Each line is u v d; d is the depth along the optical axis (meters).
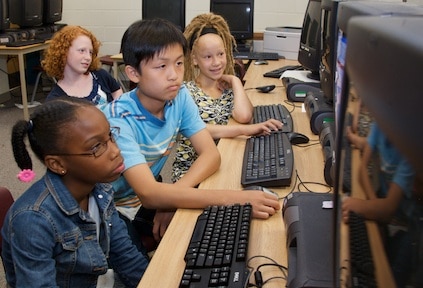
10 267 1.14
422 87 0.30
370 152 0.48
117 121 1.36
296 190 1.30
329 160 1.30
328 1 1.70
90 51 2.62
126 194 1.52
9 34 4.26
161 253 1.01
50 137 1.06
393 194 0.42
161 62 1.33
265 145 1.57
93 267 1.17
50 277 1.06
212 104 2.02
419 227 0.37
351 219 0.57
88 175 1.11
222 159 1.55
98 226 1.23
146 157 1.46
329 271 0.81
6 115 4.62
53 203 1.09
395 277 0.42
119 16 5.00
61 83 2.62
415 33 0.33
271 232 1.09
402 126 0.34
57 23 5.12
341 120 0.59
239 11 4.08
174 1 4.25
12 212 1.09
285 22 4.61
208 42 1.98
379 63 0.37
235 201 1.19
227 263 0.94
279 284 0.90
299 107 2.22
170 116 1.49
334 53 1.36
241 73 3.30
